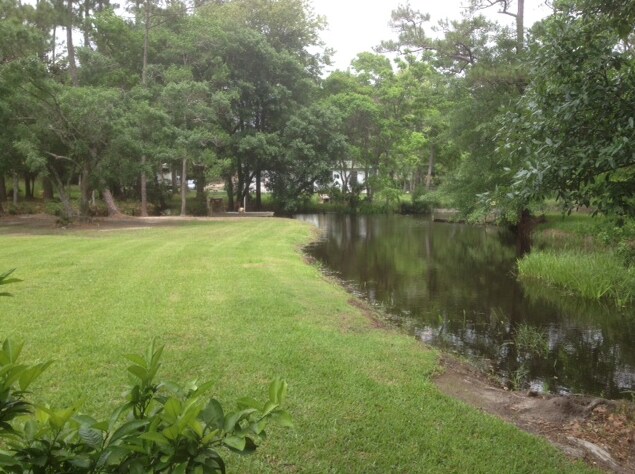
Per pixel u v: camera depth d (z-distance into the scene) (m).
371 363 5.46
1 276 1.50
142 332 5.90
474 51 21.12
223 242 15.45
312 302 8.20
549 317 9.55
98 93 19.09
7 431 1.39
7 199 30.06
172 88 23.34
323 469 3.33
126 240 15.23
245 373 4.82
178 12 27.78
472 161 20.92
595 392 5.97
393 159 41.44
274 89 33.31
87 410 3.84
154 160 24.64
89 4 26.67
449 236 24.33
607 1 3.62
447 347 7.39
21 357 4.93
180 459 1.34
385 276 13.45
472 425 4.15
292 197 36.66
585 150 3.26
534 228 21.75
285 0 36.59
